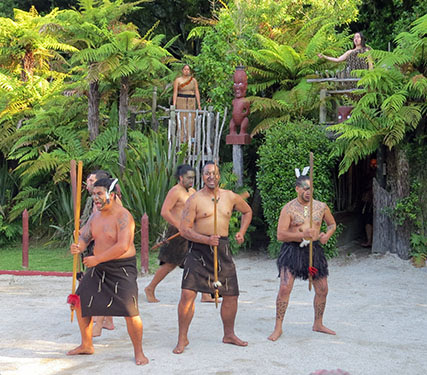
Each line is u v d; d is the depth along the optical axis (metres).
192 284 5.54
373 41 16.91
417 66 10.20
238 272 10.02
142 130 15.54
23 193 13.59
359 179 12.80
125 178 12.35
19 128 13.97
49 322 6.73
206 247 5.62
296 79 13.69
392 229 10.47
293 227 5.98
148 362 5.20
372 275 9.50
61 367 5.13
